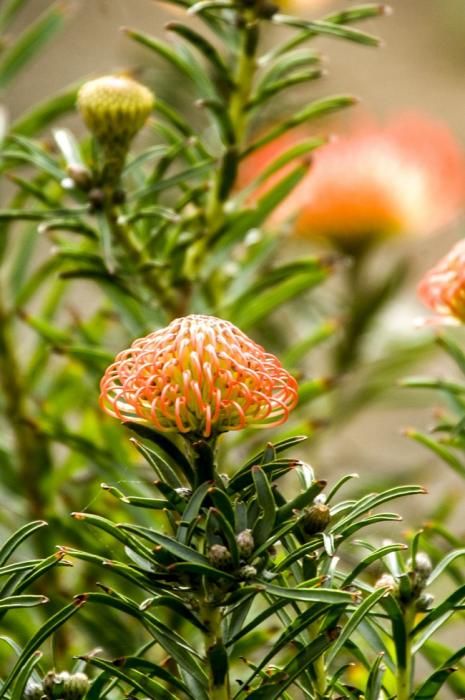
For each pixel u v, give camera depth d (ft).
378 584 3.70
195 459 3.57
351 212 6.29
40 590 4.89
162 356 3.59
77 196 4.67
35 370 5.32
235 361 3.59
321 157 6.36
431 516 5.11
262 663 3.55
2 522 5.40
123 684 3.91
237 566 3.50
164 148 4.60
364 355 6.38
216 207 4.87
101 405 3.62
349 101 4.76
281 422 3.61
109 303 5.39
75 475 5.50
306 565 3.65
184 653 3.58
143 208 4.77
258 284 4.96
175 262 4.78
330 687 3.66
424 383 4.41
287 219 5.31
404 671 3.70
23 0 5.64
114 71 5.27
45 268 5.33
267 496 3.51
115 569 3.52
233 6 4.65
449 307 4.23
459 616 4.27
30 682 3.63
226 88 5.03
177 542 3.49
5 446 5.24
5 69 5.60
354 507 3.57
